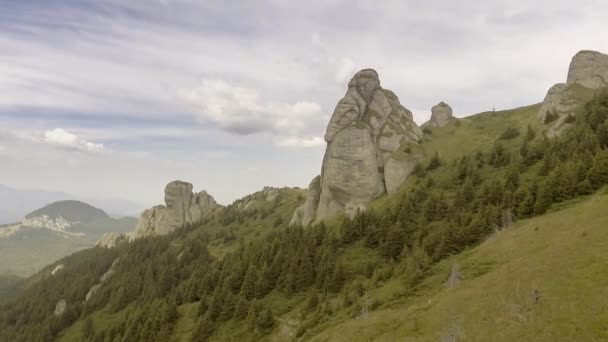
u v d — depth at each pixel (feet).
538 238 184.24
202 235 655.35
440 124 567.59
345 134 463.42
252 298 318.24
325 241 345.31
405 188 412.36
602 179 229.04
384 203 404.98
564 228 179.52
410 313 165.17
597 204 188.24
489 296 142.41
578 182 238.89
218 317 307.99
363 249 317.63
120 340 360.69
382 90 540.11
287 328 255.09
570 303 112.16
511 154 369.91
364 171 448.24
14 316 599.16
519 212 246.27
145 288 473.26
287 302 290.97
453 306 149.69
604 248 136.98
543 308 116.37
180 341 305.12
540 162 316.40
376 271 268.82
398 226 303.27
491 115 575.79
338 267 285.64
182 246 611.06
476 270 183.93
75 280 643.45
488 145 449.06
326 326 212.43
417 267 227.61
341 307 236.02
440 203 319.06
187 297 388.78
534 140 384.47
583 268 129.59
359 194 446.19
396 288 220.84
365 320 180.86
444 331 132.77
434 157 436.76
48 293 634.84
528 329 109.91
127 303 469.98
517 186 295.48
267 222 652.48
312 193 507.30
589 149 279.69
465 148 476.95
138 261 607.78
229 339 273.95
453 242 244.63
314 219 479.41
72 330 463.01
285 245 370.32
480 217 255.09
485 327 122.31
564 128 361.51
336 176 458.91
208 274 395.96
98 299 507.30
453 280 179.73
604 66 438.81
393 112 529.45
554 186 241.14
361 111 504.84
